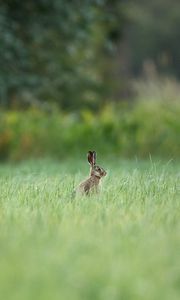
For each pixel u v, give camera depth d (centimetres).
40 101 4503
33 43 4409
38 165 2998
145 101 3856
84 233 1177
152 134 3647
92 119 3822
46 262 991
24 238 1130
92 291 880
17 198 1588
